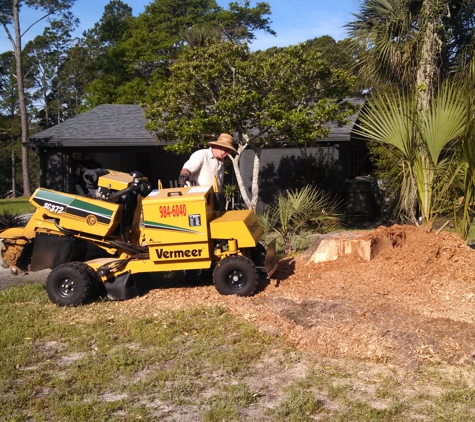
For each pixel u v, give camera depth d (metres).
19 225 12.80
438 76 11.43
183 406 4.51
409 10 12.89
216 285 7.15
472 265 7.30
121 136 16.64
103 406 4.50
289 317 6.29
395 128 8.09
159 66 39.84
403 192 8.50
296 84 11.95
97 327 6.30
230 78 11.85
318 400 4.54
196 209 7.04
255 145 12.88
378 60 13.50
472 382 4.86
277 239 10.17
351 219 15.95
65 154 17.58
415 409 4.40
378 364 5.25
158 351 5.56
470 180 7.72
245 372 5.10
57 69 63.72
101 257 7.89
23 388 4.83
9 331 6.14
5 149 56.81
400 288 7.03
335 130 15.47
